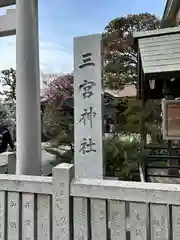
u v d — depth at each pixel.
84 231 1.74
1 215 1.94
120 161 4.52
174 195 1.56
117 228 1.68
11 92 17.66
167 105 3.78
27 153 3.36
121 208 1.67
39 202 1.86
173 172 5.21
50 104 6.33
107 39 11.95
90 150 3.02
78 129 3.08
